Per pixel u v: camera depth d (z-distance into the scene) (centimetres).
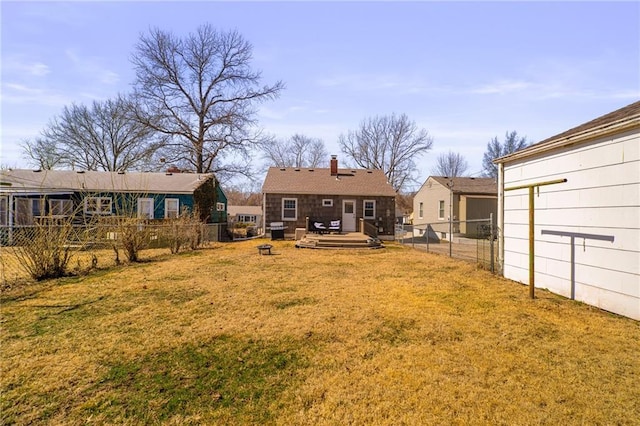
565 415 252
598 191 533
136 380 307
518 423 244
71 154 3019
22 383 300
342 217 2077
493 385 295
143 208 1870
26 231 798
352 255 1227
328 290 650
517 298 588
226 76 2945
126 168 3045
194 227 1376
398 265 972
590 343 386
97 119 3136
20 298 588
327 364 338
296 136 4722
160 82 2759
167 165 2811
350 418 251
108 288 663
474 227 2247
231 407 266
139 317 484
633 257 473
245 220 4741
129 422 247
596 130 520
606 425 240
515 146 4169
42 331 427
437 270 883
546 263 648
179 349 374
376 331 429
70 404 269
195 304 552
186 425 244
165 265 948
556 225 625
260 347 380
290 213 2058
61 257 816
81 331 428
